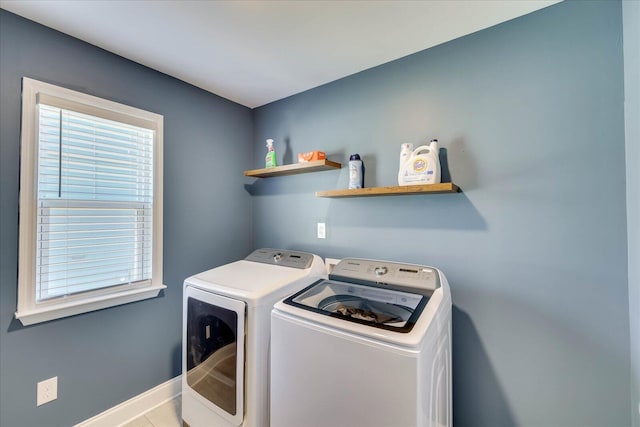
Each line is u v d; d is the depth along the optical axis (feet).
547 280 4.52
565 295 4.39
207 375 5.11
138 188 6.14
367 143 6.41
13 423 4.61
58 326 5.06
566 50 4.38
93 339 5.48
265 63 6.14
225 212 7.91
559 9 4.42
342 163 6.81
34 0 4.26
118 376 5.82
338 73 6.59
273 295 4.77
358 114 6.54
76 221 5.26
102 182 5.60
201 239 7.32
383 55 5.86
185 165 6.97
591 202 4.21
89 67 5.37
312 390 3.81
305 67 6.32
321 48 5.60
